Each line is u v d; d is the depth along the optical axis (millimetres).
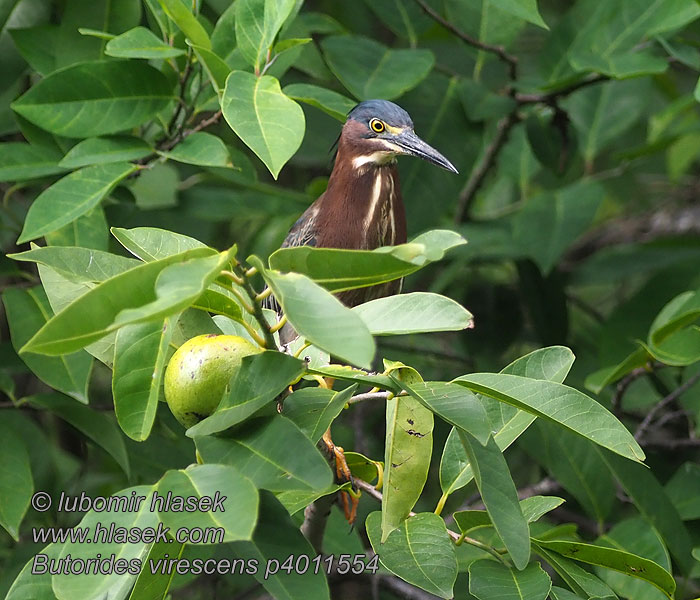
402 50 9047
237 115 5395
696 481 7914
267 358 4230
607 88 11672
